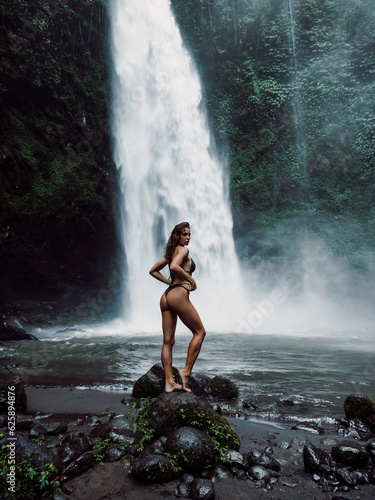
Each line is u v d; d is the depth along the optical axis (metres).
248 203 22.91
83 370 6.88
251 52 24.98
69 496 2.58
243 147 23.91
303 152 23.58
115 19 19.23
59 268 16.66
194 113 22.73
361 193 22.28
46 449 2.91
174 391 3.66
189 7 23.02
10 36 14.77
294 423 4.16
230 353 8.54
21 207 14.87
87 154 17.67
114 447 3.18
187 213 21.08
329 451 3.26
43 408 4.61
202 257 20.73
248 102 23.92
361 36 23.73
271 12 25.16
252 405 4.69
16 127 15.36
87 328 15.34
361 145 22.73
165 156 20.80
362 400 4.23
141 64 20.44
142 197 19.55
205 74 23.69
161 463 2.78
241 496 2.59
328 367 7.01
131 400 4.84
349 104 23.30
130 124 19.50
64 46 17.00
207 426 3.29
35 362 7.64
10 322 11.59
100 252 17.92
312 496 2.59
